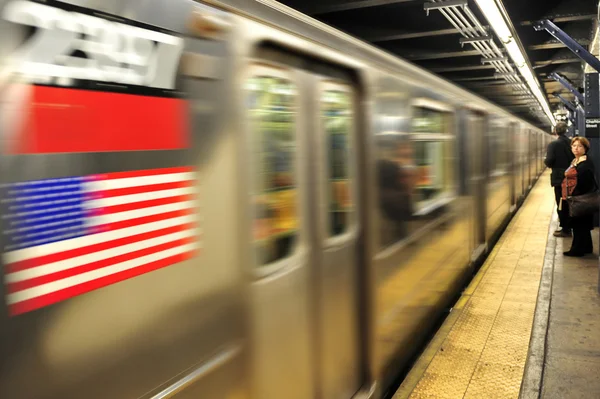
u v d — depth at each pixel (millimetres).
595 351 4102
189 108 1637
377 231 3148
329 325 2697
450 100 5008
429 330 4516
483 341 4328
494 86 16375
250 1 1998
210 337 1746
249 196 1948
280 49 2205
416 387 3572
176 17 1588
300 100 2402
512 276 6316
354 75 2918
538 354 4043
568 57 11836
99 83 1334
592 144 9445
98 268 1338
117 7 1383
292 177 2334
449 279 5090
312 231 2510
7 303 1143
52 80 1225
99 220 1339
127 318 1427
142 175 1461
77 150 1280
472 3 6457
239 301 1895
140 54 1455
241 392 1923
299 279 2373
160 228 1523
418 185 3992
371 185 3059
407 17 8438
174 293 1584
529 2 7762
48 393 1234
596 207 6969
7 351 1149
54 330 1240
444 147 4867
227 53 1828
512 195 10914
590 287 5746
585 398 3408
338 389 2828
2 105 1129
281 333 2217
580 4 7684
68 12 1255
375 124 3125
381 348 3260
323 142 2619
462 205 5617
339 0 6891
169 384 1575
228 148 1821
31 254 1186
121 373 1416
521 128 12875
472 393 3482
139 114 1452
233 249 1855
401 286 3645
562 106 23719
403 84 3633
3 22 1129
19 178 1161
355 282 3008
